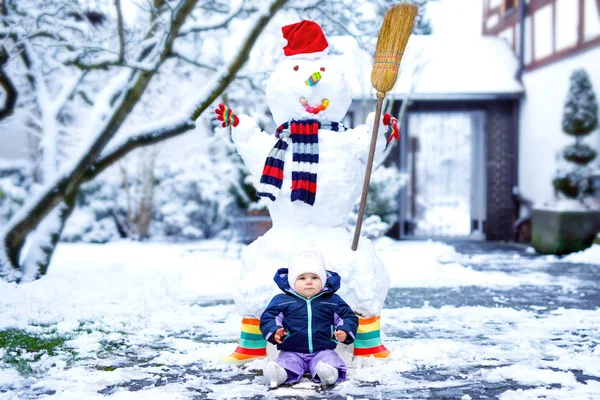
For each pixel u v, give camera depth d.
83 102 10.35
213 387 3.59
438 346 4.50
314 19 7.95
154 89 11.32
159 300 6.57
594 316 5.80
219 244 14.58
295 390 3.53
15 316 5.61
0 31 6.61
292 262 3.86
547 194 14.04
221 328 5.35
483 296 7.16
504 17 17.28
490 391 3.51
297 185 4.10
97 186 16.30
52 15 7.17
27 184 16.14
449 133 16.64
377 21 7.97
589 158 12.41
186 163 15.04
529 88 14.98
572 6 13.30
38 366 4.05
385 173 13.43
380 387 3.58
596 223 11.73
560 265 10.31
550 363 4.09
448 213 16.75
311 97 4.24
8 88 7.50
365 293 4.06
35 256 7.54
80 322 5.52
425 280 8.35
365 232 12.34
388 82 4.11
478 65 15.80
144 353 4.45
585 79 12.48
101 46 6.66
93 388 3.57
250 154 4.37
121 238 16.58
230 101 10.59
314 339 3.73
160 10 7.67
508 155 15.56
